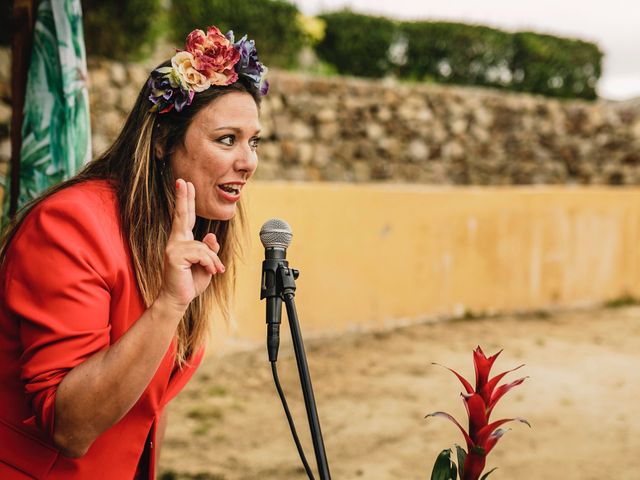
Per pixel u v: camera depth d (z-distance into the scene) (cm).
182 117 180
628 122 1084
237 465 448
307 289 720
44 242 163
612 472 450
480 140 1002
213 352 648
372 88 934
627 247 971
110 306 172
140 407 184
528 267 892
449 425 525
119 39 765
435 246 816
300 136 880
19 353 169
